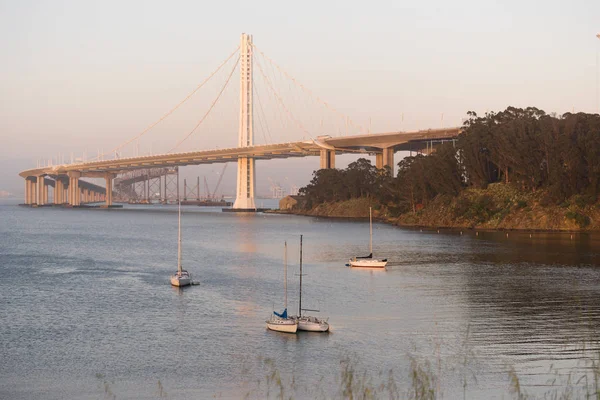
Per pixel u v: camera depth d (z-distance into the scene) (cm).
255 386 4422
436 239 14812
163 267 10431
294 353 5162
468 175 19638
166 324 6181
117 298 7550
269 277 9138
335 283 8488
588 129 16575
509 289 7825
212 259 11575
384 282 8519
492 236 15100
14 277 9325
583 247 12331
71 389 4425
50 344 5503
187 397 4244
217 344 5450
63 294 7844
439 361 4853
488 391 4203
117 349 5338
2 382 4572
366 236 16250
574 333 5588
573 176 16300
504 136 17412
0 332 5916
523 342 5325
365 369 4725
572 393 4088
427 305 6906
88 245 14675
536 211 16688
